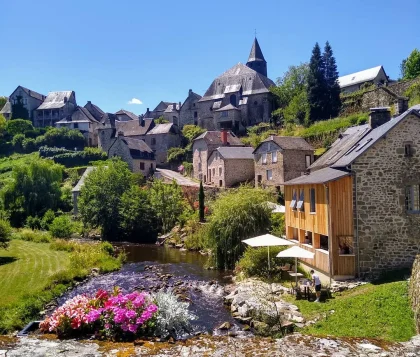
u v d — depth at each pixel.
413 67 61.56
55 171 56.16
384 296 14.12
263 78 79.69
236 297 17.59
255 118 75.75
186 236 38.62
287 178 44.53
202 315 16.50
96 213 44.22
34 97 100.94
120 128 82.88
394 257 18.84
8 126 90.25
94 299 8.44
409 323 11.84
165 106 101.75
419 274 12.52
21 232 39.91
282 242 19.58
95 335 7.58
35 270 23.75
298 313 14.61
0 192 50.69
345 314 13.36
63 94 101.06
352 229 18.88
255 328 14.38
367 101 53.00
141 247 37.91
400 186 18.92
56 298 18.83
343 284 17.80
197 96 86.19
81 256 27.12
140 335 7.74
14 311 15.30
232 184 51.25
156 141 77.38
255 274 21.94
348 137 28.80
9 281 20.94
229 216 26.09
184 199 48.09
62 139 84.06
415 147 19.00
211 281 22.53
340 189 19.00
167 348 6.26
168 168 72.81
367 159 18.91
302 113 65.69
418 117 18.95
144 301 8.36
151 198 44.31
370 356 5.87
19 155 82.38
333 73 62.69
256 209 26.36
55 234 39.44
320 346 6.23
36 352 5.95
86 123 89.56
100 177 45.97
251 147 55.31
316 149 49.19
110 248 32.12
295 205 24.11
